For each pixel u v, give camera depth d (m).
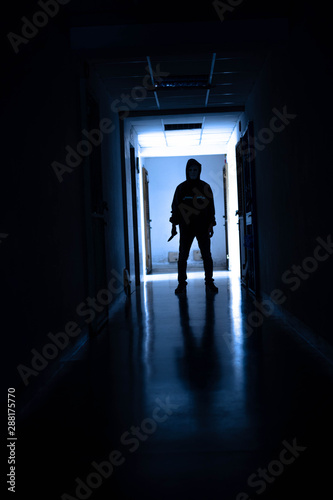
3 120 2.05
